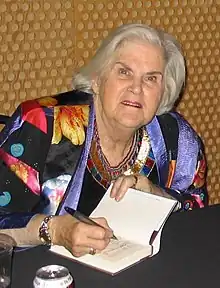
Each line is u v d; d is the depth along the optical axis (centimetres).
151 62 175
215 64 334
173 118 201
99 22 294
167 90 191
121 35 177
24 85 282
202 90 332
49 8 279
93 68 181
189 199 195
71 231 150
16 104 282
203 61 329
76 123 180
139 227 158
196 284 143
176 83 190
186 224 176
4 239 142
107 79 176
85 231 149
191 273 148
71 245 149
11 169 174
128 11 301
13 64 278
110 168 185
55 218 156
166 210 161
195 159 202
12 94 280
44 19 279
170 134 198
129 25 179
